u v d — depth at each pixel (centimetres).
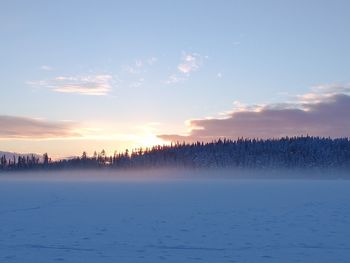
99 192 4875
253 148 15025
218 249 1681
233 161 14925
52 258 1533
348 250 1647
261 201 3550
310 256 1553
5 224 2311
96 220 2450
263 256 1557
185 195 4338
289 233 2011
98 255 1577
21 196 4212
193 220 2455
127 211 2880
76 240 1866
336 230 2078
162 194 4516
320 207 3022
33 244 1777
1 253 1612
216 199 3803
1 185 6900
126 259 1519
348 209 2880
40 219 2495
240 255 1577
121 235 1981
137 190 5288
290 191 4878
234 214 2698
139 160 16938
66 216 2630
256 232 2047
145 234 2011
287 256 1555
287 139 15150
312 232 2031
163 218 2534
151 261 1491
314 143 14525
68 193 4681
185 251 1645
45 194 4512
